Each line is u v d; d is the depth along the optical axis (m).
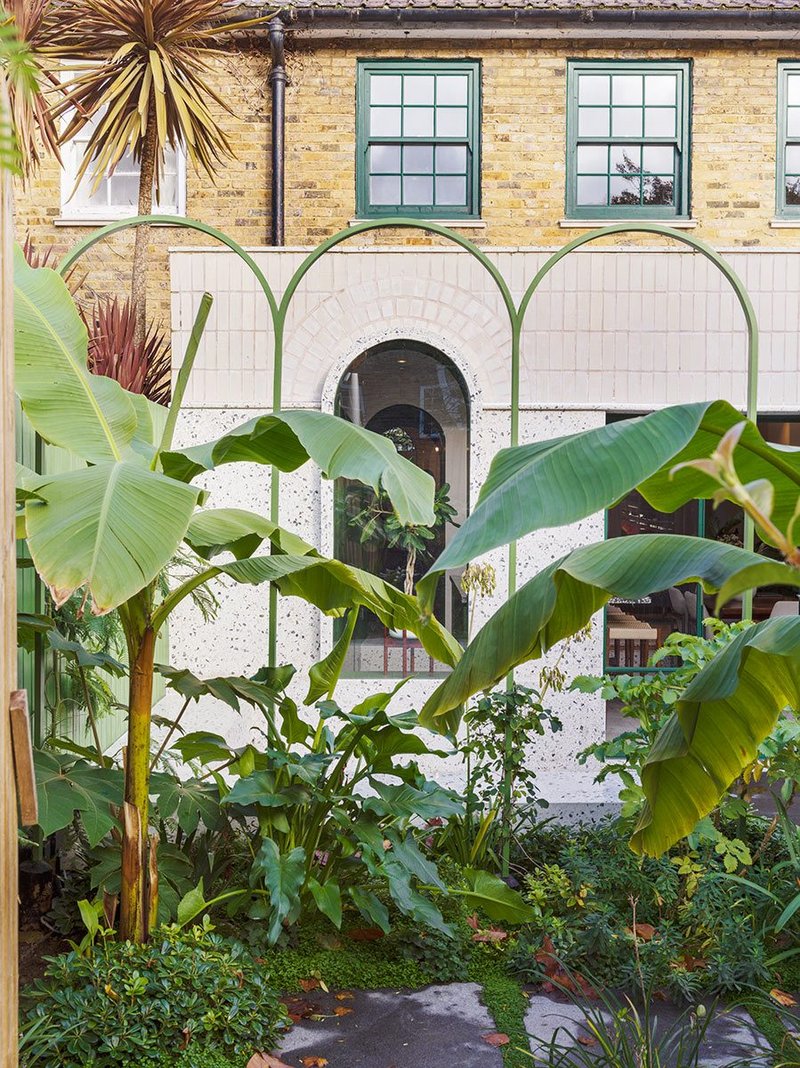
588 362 7.16
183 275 7.14
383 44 8.93
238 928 3.86
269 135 9.13
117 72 7.82
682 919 3.91
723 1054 3.14
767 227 8.95
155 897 3.41
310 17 8.70
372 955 3.82
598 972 3.65
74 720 5.05
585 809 5.32
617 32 8.76
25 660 4.17
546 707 6.84
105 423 3.44
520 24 8.73
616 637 7.85
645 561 2.14
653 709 4.21
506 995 3.55
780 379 7.15
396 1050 3.19
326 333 7.15
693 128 8.94
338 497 7.07
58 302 3.72
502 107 8.94
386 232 8.98
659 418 2.03
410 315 7.15
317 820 3.96
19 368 3.39
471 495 7.09
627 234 8.91
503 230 8.95
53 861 4.23
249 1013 3.18
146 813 3.39
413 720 3.93
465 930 3.96
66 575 2.56
